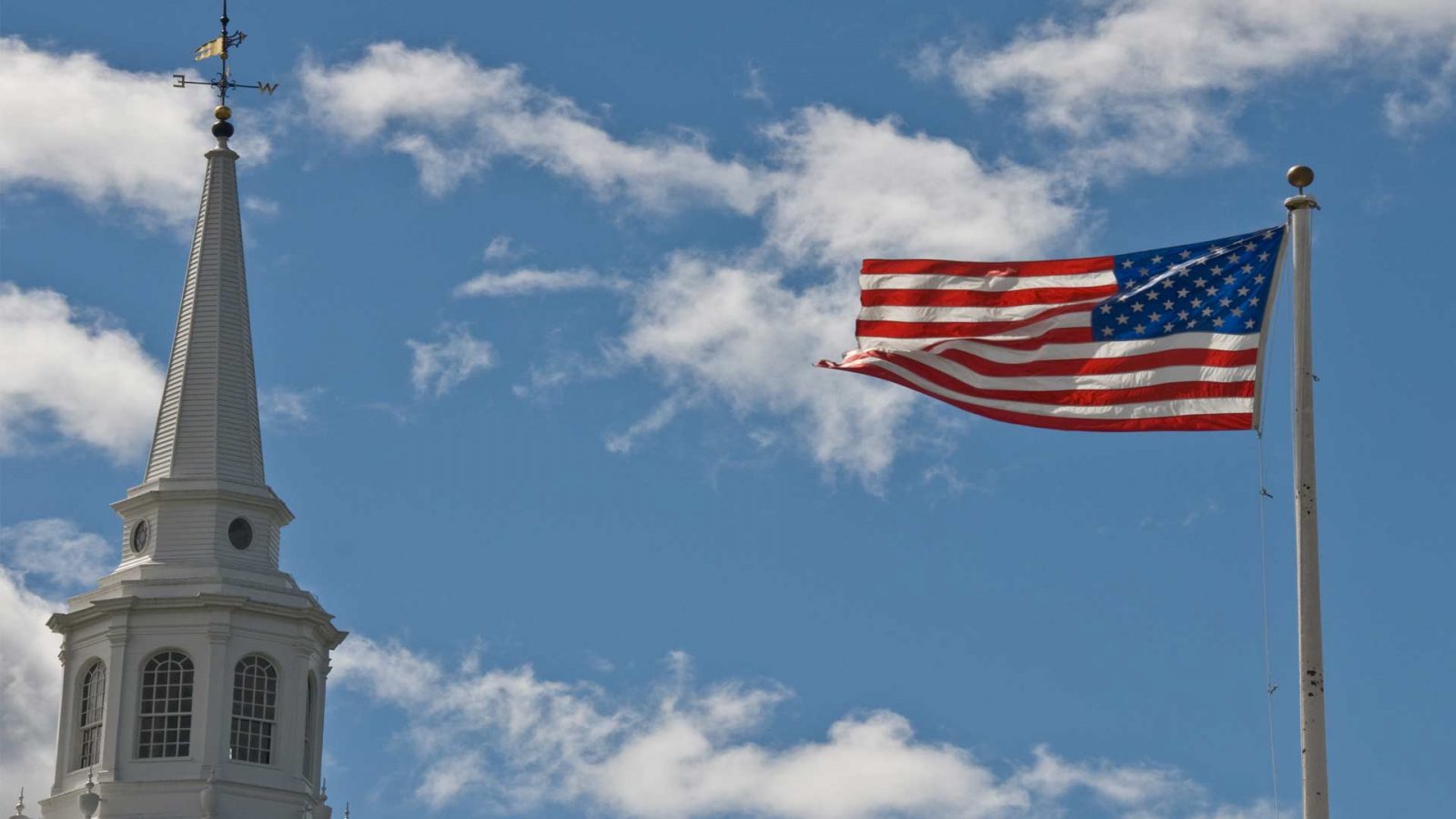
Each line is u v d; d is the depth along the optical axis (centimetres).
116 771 9006
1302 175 4675
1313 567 4544
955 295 5188
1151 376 5034
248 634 9225
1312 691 4484
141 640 9175
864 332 5188
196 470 9519
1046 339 5112
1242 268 5044
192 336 9819
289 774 9150
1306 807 4441
